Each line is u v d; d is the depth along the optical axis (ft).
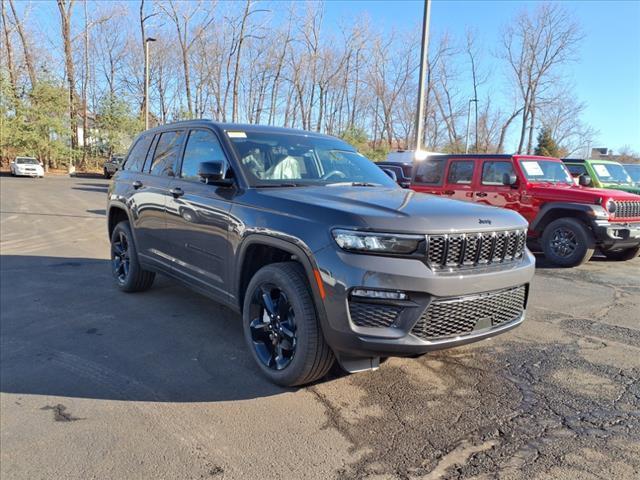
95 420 9.75
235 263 12.10
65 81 143.84
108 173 126.82
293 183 12.81
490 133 161.38
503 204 29.48
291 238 10.26
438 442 8.98
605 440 9.09
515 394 10.93
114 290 19.29
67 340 13.97
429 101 151.84
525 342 14.32
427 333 9.49
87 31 152.05
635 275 24.70
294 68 146.10
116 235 19.16
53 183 97.96
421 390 11.06
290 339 10.80
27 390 11.00
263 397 10.67
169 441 9.02
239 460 8.43
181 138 15.80
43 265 24.04
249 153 13.23
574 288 21.68
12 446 8.87
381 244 9.24
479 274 9.93
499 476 7.98
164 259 15.71
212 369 12.07
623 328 15.81
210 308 16.96
